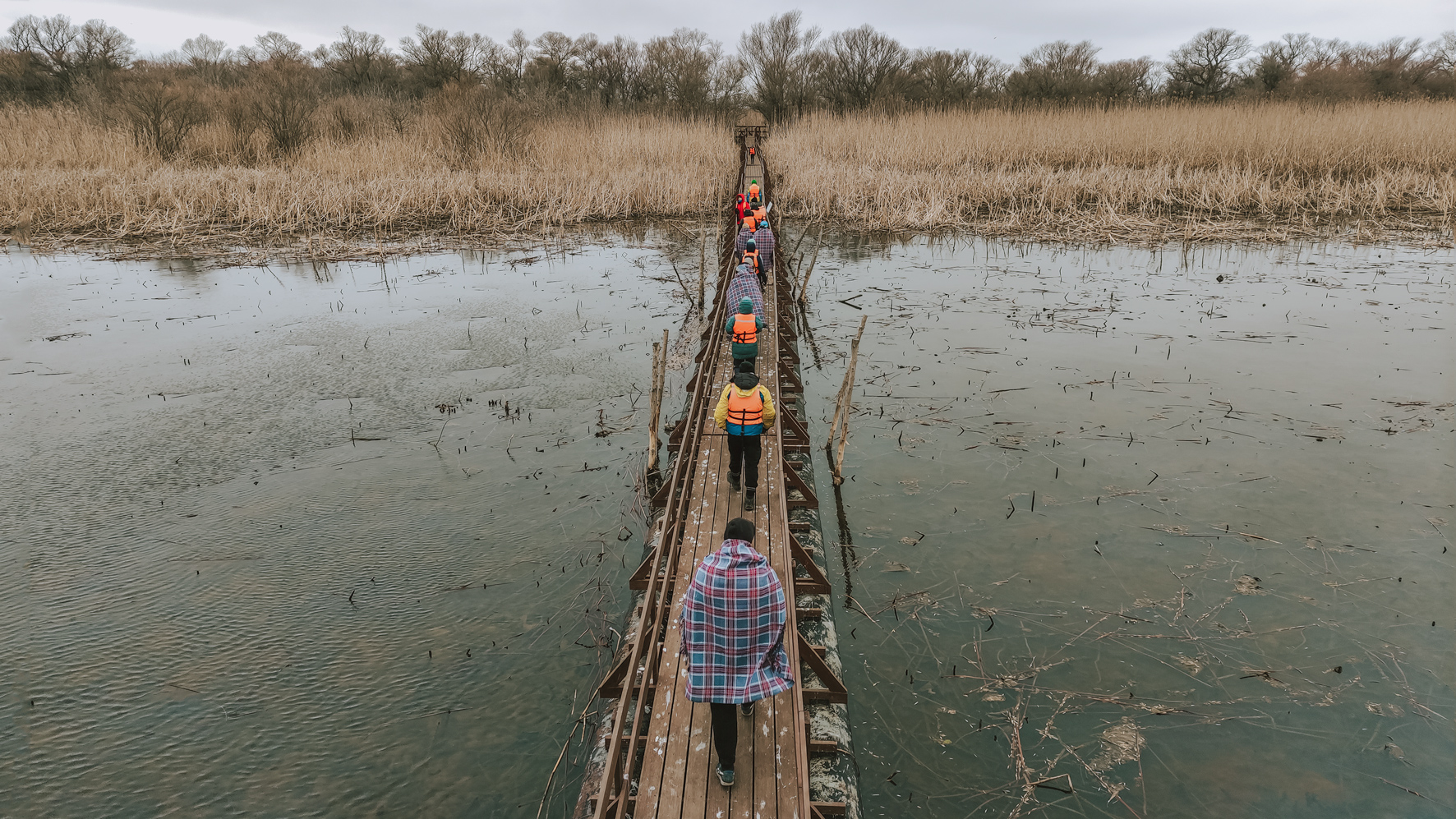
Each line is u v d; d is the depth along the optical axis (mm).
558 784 5141
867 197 27984
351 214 25641
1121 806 4934
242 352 13727
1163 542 7781
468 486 9094
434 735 5562
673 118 47031
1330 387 11562
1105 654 6285
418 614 6871
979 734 5547
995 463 9523
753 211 16312
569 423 10875
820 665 5586
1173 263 20391
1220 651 6266
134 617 6773
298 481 9211
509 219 26656
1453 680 5867
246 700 5875
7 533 8031
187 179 26953
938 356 13484
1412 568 7223
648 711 5441
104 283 18484
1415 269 18906
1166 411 10883
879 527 8250
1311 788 5027
